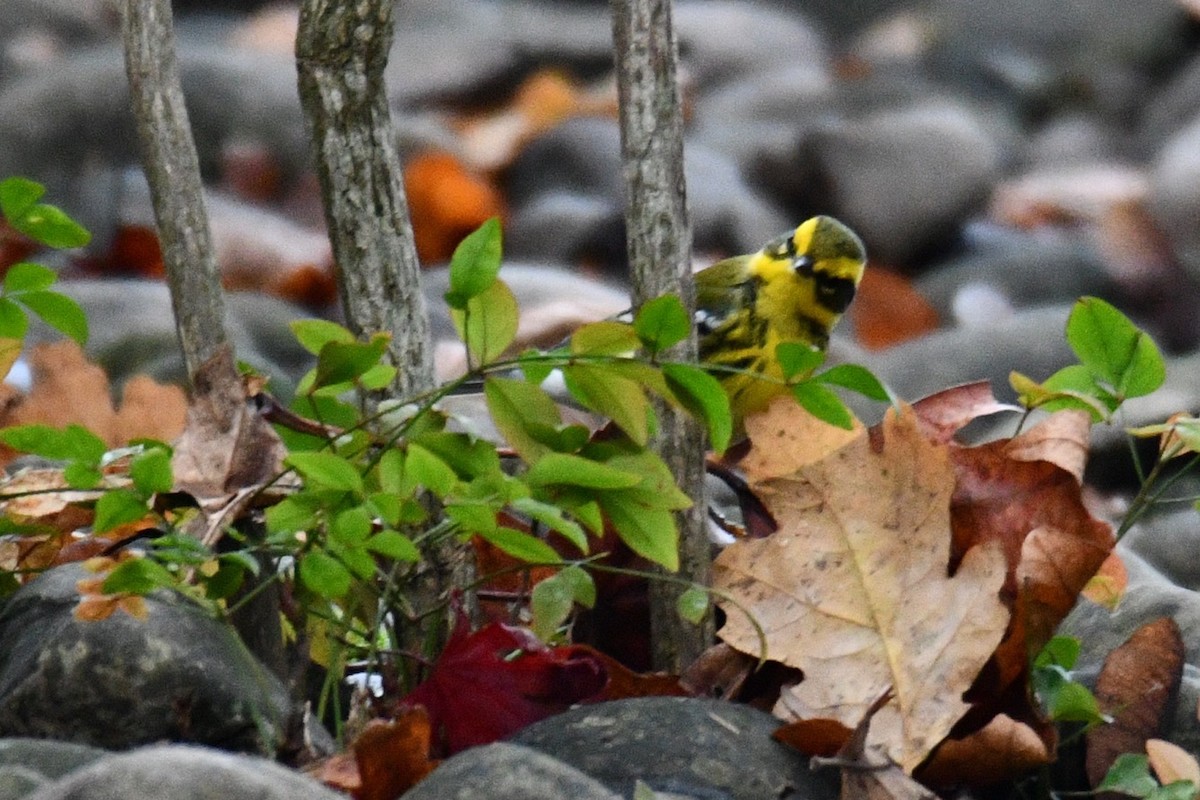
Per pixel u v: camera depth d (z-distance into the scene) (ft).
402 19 89.45
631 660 20.01
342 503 16.69
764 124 81.51
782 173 70.49
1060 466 18.60
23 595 17.95
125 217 62.75
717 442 16.89
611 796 14.67
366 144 18.89
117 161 68.13
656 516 17.30
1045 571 17.71
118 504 16.25
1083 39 90.07
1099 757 18.57
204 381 18.08
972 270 64.95
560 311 47.34
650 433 18.21
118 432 22.67
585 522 17.52
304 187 69.26
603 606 19.97
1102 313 19.33
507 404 17.20
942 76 88.38
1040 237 69.87
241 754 15.89
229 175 69.36
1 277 55.77
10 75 80.84
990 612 17.54
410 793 14.78
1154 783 17.56
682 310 16.57
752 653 17.81
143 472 16.15
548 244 65.00
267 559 18.42
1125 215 66.03
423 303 19.42
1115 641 21.70
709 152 71.15
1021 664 17.81
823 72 87.86
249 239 58.03
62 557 19.81
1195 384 44.73
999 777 17.51
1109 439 42.55
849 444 18.28
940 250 68.85
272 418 18.13
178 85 18.90
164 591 17.46
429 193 64.75
